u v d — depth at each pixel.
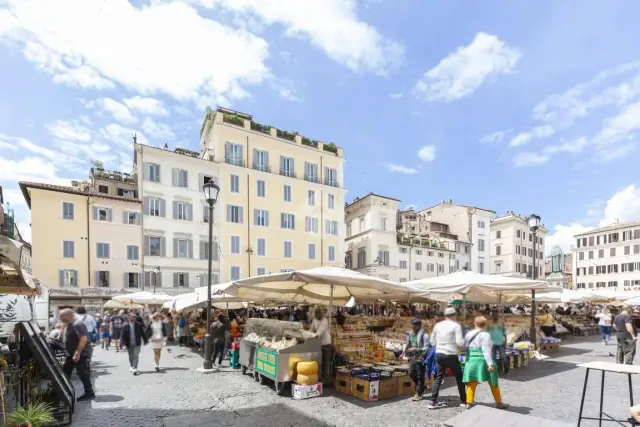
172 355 14.53
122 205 32.03
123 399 7.91
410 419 6.48
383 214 44.38
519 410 6.86
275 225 38.56
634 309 29.72
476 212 54.53
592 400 7.49
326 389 8.50
